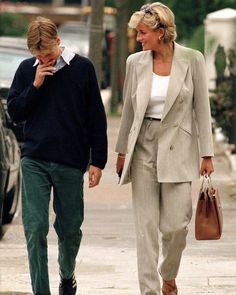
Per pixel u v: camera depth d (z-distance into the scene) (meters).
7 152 30.62
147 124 19.67
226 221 31.50
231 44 46.94
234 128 46.00
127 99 20.06
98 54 38.75
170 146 19.61
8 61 46.25
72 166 20.02
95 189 38.34
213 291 22.42
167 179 19.56
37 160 19.94
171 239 19.81
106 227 30.92
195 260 25.78
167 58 19.75
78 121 19.98
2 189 29.53
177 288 21.95
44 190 19.91
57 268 25.22
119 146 20.27
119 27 73.56
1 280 23.81
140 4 73.44
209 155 19.81
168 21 19.56
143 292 19.52
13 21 115.19
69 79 19.91
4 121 31.09
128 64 19.97
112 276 24.19
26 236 19.84
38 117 19.95
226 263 25.50
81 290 22.62
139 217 19.70
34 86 19.70
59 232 20.47
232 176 40.72
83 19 128.38
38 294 19.78
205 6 60.41
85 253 26.94
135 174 19.77
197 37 49.03
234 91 46.38
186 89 19.66
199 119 19.88
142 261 19.56
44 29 19.50
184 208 19.70
